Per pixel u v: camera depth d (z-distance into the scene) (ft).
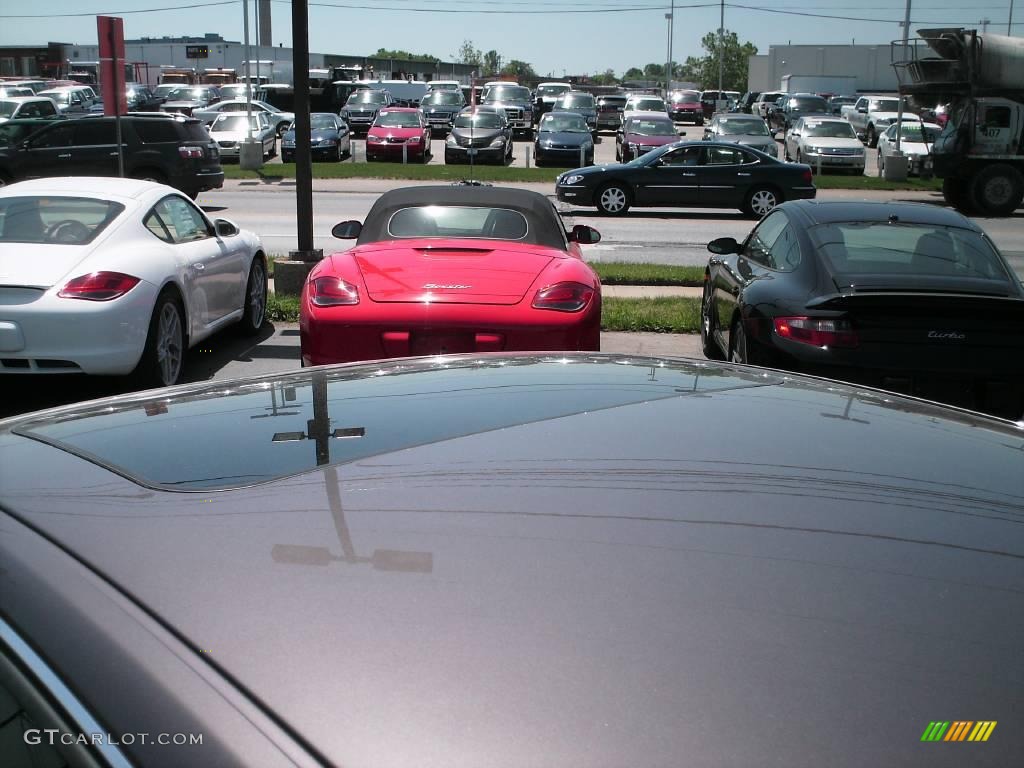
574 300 18.67
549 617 3.51
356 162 112.57
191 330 23.63
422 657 3.31
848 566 3.90
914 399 7.24
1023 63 76.59
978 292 18.33
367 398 6.64
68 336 19.45
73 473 5.22
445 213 22.29
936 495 4.74
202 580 3.85
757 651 3.34
